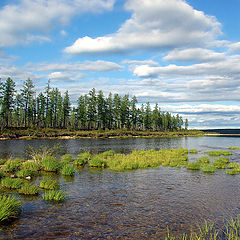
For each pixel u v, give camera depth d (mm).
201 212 8047
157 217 7520
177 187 11523
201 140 65938
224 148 37562
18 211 7695
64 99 79625
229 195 10195
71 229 6457
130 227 6703
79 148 33281
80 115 83875
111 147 35844
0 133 49219
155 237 6094
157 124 115125
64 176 13820
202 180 13164
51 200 9000
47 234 6090
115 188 11188
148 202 9070
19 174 13352
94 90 81438
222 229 6668
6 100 60531
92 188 11125
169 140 62594
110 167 17094
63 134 58000
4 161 18516
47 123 79500
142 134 81875
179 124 133375
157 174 14852
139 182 12547
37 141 44594
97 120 85688
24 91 65812
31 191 9672
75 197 9555
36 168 15383
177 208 8414
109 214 7684
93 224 6844
